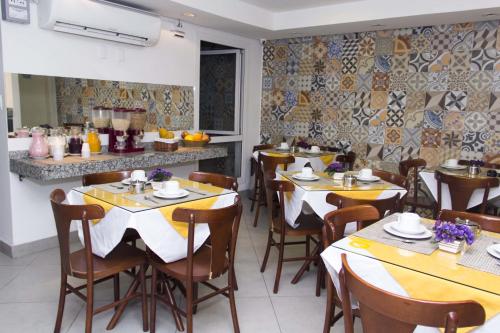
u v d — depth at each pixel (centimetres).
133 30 345
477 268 142
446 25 408
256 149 498
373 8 395
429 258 150
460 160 401
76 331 213
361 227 201
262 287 271
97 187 241
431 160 432
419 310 105
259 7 436
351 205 221
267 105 542
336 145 492
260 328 222
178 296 255
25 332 211
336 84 483
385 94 451
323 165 430
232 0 403
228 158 521
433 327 110
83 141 330
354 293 121
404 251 156
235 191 254
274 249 344
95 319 225
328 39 482
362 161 475
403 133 445
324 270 268
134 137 348
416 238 168
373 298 113
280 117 533
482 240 172
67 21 298
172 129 422
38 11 294
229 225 198
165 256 204
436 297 129
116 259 209
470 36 398
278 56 523
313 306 248
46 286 261
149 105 391
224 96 525
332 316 183
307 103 508
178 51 416
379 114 458
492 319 120
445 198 326
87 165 291
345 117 482
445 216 203
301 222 281
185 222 191
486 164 385
